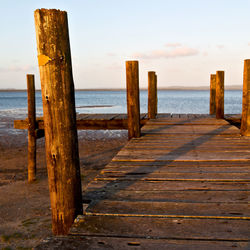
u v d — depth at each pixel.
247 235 1.90
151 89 8.69
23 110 42.44
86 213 2.31
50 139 2.16
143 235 1.93
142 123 8.35
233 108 39.28
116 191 2.81
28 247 4.02
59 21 2.02
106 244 1.82
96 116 8.76
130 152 4.52
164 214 2.25
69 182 2.25
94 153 10.93
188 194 2.71
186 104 51.94
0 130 18.70
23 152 11.52
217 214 2.23
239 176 3.21
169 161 3.96
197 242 1.83
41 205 5.66
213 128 6.86
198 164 3.76
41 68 2.06
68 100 2.14
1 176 7.95
